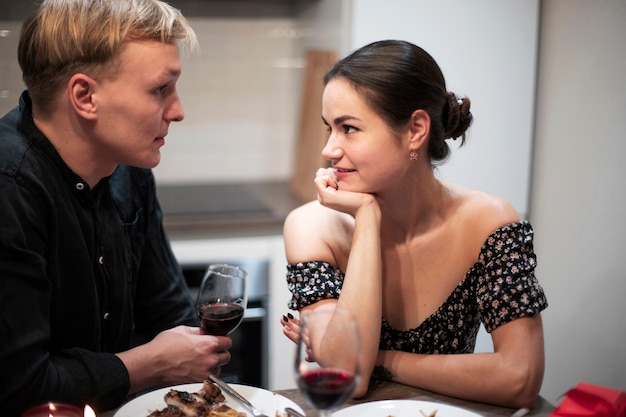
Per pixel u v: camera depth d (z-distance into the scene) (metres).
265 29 3.50
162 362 1.53
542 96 2.66
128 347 1.79
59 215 1.51
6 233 1.38
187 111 3.50
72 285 1.56
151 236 1.88
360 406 1.34
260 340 3.07
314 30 3.21
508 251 1.60
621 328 2.23
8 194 1.41
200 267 2.99
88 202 1.59
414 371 1.49
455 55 2.64
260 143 3.62
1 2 3.08
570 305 2.47
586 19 2.37
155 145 1.54
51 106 1.48
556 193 2.57
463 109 1.63
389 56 1.52
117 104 1.46
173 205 3.24
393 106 1.50
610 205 2.28
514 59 2.66
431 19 2.62
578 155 2.44
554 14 2.56
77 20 1.42
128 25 1.42
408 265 1.69
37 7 1.50
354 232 1.57
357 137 1.53
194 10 3.39
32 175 1.46
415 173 1.62
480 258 1.63
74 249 1.55
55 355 1.48
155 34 1.46
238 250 3.01
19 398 1.36
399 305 1.69
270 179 3.67
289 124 3.62
